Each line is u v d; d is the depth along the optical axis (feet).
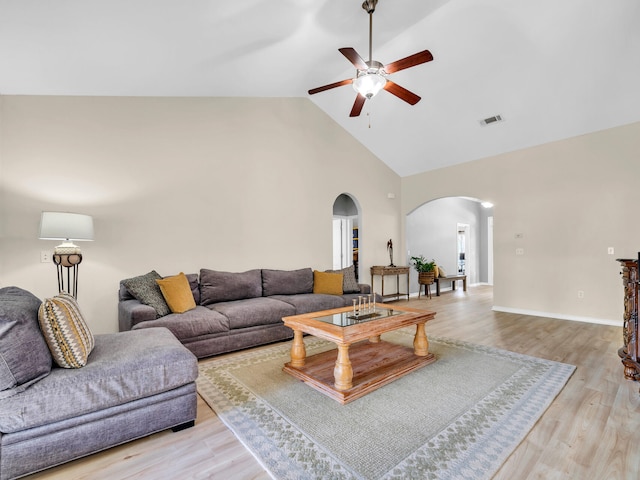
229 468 5.07
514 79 12.61
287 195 15.93
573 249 15.03
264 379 8.38
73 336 5.47
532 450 5.35
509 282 17.16
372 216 20.12
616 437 5.68
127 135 12.03
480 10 10.09
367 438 5.75
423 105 15.26
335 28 10.05
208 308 11.48
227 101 14.25
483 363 9.35
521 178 16.66
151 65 10.26
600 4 9.30
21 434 4.71
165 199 12.69
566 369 8.82
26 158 10.37
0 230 9.95
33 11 6.98
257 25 9.11
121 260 11.76
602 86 12.00
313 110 17.04
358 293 15.67
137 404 5.63
